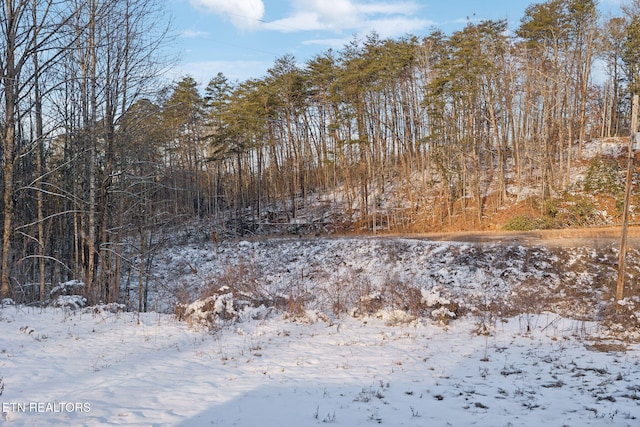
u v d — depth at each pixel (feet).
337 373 29.96
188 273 100.89
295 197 180.55
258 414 21.94
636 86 143.23
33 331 36.40
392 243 99.66
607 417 21.65
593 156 142.82
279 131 184.44
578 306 57.41
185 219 131.85
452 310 49.90
